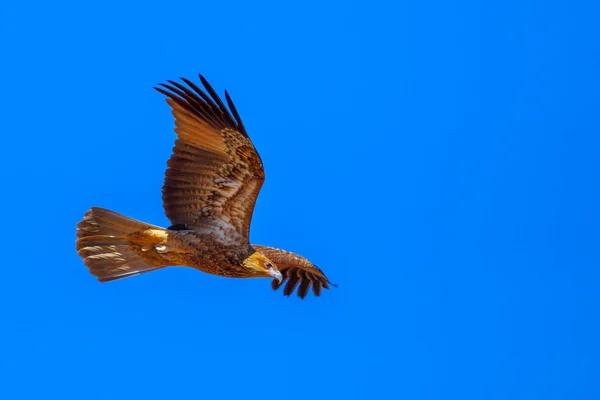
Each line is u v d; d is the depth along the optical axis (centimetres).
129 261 1702
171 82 1614
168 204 1670
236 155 1647
